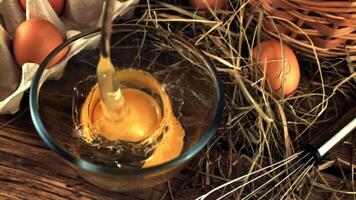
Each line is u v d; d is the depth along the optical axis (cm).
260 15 42
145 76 36
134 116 35
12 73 39
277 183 38
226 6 45
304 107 43
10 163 39
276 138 41
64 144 35
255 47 42
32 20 37
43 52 37
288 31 42
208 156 39
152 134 35
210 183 39
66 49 35
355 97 44
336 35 40
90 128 35
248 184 39
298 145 41
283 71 39
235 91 41
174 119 36
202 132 34
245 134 40
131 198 38
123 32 37
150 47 39
